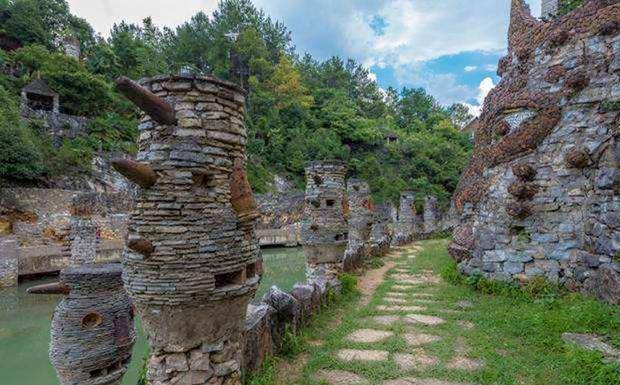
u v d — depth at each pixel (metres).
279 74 48.94
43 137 27.42
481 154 11.26
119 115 35.91
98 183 27.53
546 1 11.83
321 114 51.62
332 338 6.39
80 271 4.06
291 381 4.95
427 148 49.59
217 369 3.60
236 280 3.57
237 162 3.65
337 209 9.78
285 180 41.38
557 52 8.84
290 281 17.08
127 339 4.28
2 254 15.97
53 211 22.25
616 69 7.80
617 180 7.21
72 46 40.44
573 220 8.17
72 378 3.99
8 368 8.76
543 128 8.71
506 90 10.12
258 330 5.04
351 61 69.31
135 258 3.33
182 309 3.30
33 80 31.06
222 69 44.41
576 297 7.46
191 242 3.25
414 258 16.59
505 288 8.76
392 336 6.50
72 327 4.01
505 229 9.09
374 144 49.38
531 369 4.95
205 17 47.88
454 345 5.99
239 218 3.60
